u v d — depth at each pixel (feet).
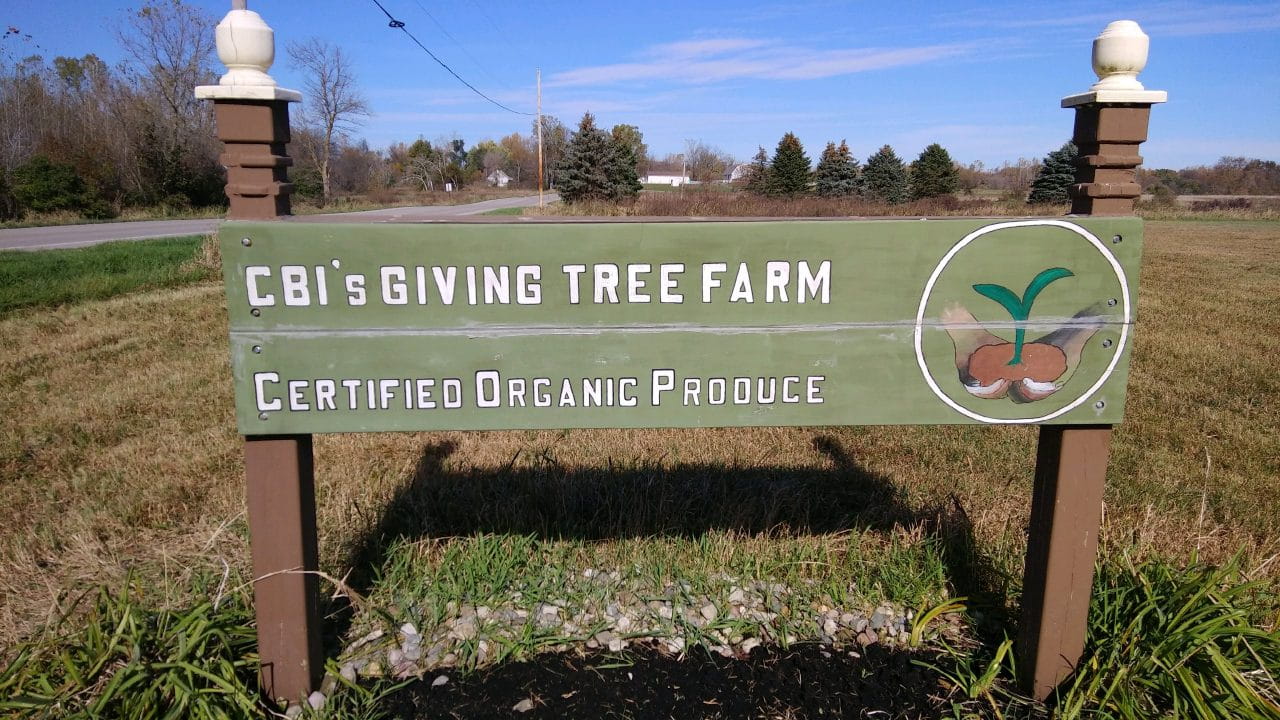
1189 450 18.90
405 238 8.05
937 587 11.55
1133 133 8.32
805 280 8.49
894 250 8.47
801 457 16.75
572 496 13.87
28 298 38.32
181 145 144.25
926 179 146.30
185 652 8.25
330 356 8.15
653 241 8.30
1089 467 8.90
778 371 8.64
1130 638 9.21
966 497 14.64
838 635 10.65
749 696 9.43
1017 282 8.56
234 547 12.18
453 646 10.17
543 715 9.04
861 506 14.35
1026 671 9.41
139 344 30.76
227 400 22.62
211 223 99.71
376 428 8.36
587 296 8.36
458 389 8.39
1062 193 122.42
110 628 8.87
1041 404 8.75
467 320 8.27
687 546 12.50
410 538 12.35
